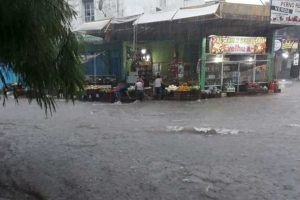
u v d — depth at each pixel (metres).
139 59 25.23
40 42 5.73
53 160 8.38
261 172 7.35
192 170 7.49
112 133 11.29
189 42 23.80
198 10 19.59
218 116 14.20
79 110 16.73
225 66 22.34
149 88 21.11
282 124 12.35
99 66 27.28
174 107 17.27
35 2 5.41
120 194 6.26
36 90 6.45
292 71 37.09
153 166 7.79
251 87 22.86
